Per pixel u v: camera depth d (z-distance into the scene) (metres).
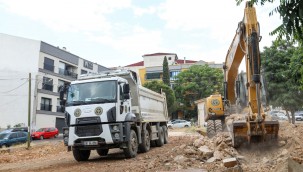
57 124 51.72
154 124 18.00
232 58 13.55
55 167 12.12
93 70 63.09
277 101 24.81
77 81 13.36
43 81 48.41
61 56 53.00
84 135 12.59
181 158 10.48
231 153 10.39
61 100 13.57
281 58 24.33
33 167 12.66
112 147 12.70
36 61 47.03
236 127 10.71
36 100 46.00
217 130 14.88
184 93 60.09
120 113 12.79
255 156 10.45
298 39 4.24
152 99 17.70
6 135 29.56
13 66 45.53
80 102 12.80
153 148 17.53
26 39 46.78
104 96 12.74
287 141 10.80
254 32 10.76
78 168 11.24
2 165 14.59
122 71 14.72
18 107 45.09
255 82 10.52
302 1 3.87
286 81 24.41
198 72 59.75
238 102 13.95
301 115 46.75
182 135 28.59
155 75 74.81
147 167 10.03
